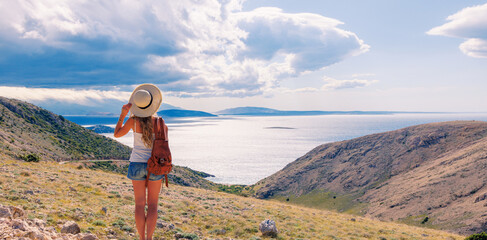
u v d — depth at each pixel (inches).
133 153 125.6
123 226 319.6
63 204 417.7
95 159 6318.9
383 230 815.1
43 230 168.4
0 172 639.8
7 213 171.6
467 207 4301.2
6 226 145.2
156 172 122.6
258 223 581.9
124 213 432.5
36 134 6481.3
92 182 759.1
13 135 5433.1
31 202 390.3
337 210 6407.5
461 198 4685.0
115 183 837.8
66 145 6624.0
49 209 359.6
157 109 123.9
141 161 123.9
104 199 541.0
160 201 653.3
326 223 786.8
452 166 6033.5
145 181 126.6
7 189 458.9
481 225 3582.7
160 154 122.5
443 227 3991.1
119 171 5418.3
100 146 7573.8
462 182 5108.3
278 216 760.3
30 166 927.7
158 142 123.5
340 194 7308.1
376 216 5300.2
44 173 770.2
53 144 6279.5
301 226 664.4
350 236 644.1
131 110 121.9
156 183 128.4
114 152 7411.4
